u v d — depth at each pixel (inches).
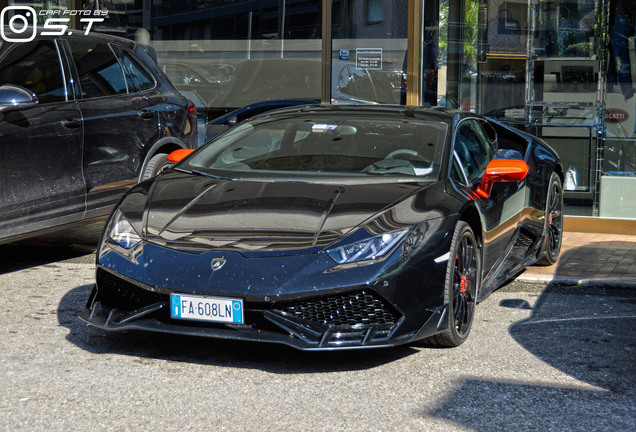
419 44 314.3
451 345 157.9
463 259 160.1
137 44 263.7
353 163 172.2
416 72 315.9
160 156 252.5
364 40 323.0
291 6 334.0
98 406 126.6
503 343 163.5
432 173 167.2
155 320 145.3
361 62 324.8
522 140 229.0
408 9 314.3
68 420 120.8
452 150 176.4
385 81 322.0
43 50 225.0
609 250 265.9
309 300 136.9
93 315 152.5
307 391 134.1
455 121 188.7
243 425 119.3
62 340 162.1
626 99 293.0
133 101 245.9
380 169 169.2
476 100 312.2
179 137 262.2
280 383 137.9
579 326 177.5
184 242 146.9
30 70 219.6
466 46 310.8
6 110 205.2
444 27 311.9
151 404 127.7
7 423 119.4
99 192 231.3
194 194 163.6
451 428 118.9
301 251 140.1
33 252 256.4
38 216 214.8
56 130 217.9
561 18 297.6
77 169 224.2
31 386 135.4
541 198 222.8
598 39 293.7
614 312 190.5
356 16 323.9
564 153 301.6
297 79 336.2
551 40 299.6
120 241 152.9
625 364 150.8
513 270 206.1
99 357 151.4
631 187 294.8
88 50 239.3
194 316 139.4
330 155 176.1
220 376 141.3
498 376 142.9
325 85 332.2
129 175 241.0
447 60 313.4
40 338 163.3
